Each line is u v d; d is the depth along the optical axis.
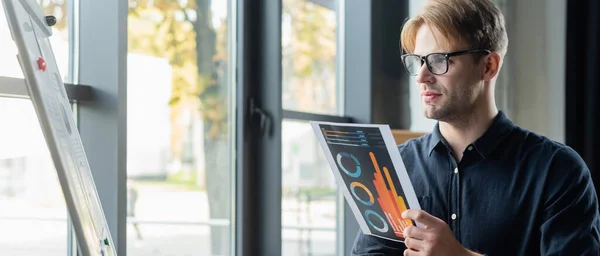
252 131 2.79
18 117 1.80
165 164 2.45
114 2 1.97
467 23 1.51
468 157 1.61
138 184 2.33
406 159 1.73
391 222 1.52
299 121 3.11
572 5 4.46
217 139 2.73
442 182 1.65
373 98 3.51
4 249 1.82
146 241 2.39
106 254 1.22
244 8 2.73
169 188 2.48
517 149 1.60
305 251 3.31
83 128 1.98
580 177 1.54
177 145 2.51
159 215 2.44
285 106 3.13
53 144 1.01
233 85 2.80
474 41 1.52
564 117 4.45
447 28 1.50
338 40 3.56
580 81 4.52
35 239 1.90
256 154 2.82
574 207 1.52
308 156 3.30
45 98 1.03
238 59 2.75
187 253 2.59
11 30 1.01
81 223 1.03
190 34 2.57
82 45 1.99
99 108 1.97
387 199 1.46
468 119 1.59
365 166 1.44
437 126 1.69
